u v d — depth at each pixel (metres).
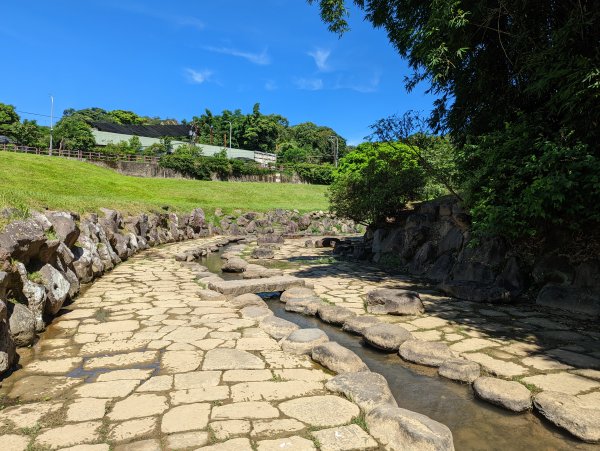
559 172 4.99
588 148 5.24
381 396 2.64
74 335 3.99
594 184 4.73
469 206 6.91
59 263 5.26
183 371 3.13
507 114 6.87
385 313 5.05
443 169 8.27
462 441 2.35
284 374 3.11
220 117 60.56
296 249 13.73
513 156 5.74
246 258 11.24
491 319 4.75
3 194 5.62
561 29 5.01
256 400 2.66
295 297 5.76
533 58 5.40
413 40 6.23
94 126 45.88
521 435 2.42
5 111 39.56
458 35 5.77
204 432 2.25
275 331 4.11
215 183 30.22
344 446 2.15
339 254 11.99
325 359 3.29
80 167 24.53
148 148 41.44
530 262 6.09
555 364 3.36
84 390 2.78
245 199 26.80
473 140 7.36
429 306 5.43
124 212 11.77
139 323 4.43
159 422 2.36
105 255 7.88
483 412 2.69
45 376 3.02
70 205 8.09
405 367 3.47
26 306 3.89
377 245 10.59
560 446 2.30
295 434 2.25
